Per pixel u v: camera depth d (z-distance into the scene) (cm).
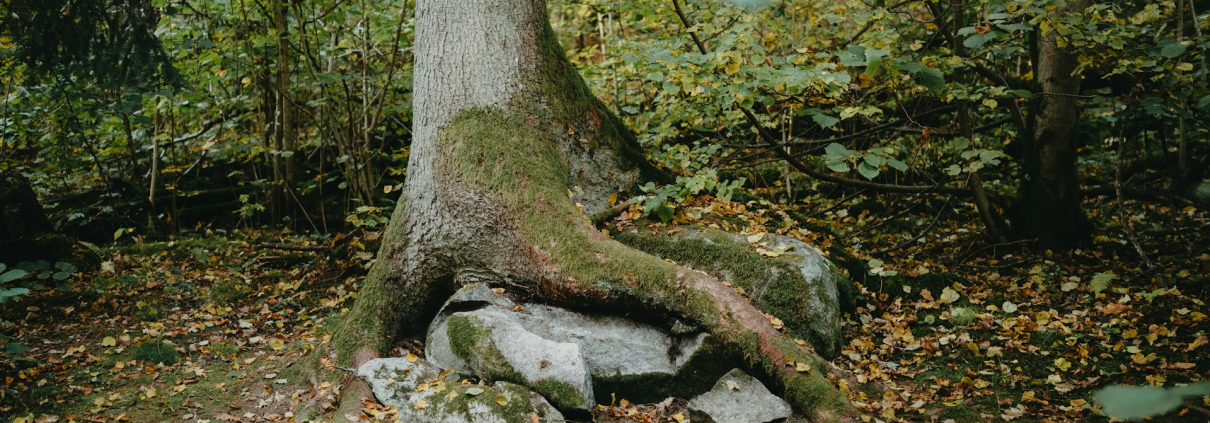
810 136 824
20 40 556
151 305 562
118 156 858
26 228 620
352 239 643
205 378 444
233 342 505
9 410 393
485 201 447
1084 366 418
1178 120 721
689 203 526
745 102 455
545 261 429
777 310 434
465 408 355
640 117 761
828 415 352
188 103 775
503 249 443
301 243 709
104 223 768
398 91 839
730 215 521
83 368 453
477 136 459
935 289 535
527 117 472
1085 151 909
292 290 600
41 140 781
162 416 394
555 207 442
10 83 668
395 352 454
